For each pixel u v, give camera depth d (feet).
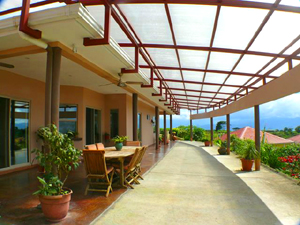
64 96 27.09
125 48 18.15
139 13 12.67
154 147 46.75
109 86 28.09
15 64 17.74
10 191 14.15
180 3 11.29
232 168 24.57
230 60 18.47
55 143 10.09
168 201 13.16
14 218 10.09
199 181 18.22
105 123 34.63
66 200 9.95
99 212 11.04
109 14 11.15
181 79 26.91
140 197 13.79
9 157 20.12
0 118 19.40
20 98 21.29
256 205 12.69
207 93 35.27
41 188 9.94
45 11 9.16
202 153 39.09
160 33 14.99
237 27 13.14
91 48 12.17
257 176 20.35
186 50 17.25
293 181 18.49
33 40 10.18
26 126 22.20
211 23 13.12
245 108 28.14
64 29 9.93
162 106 43.68
